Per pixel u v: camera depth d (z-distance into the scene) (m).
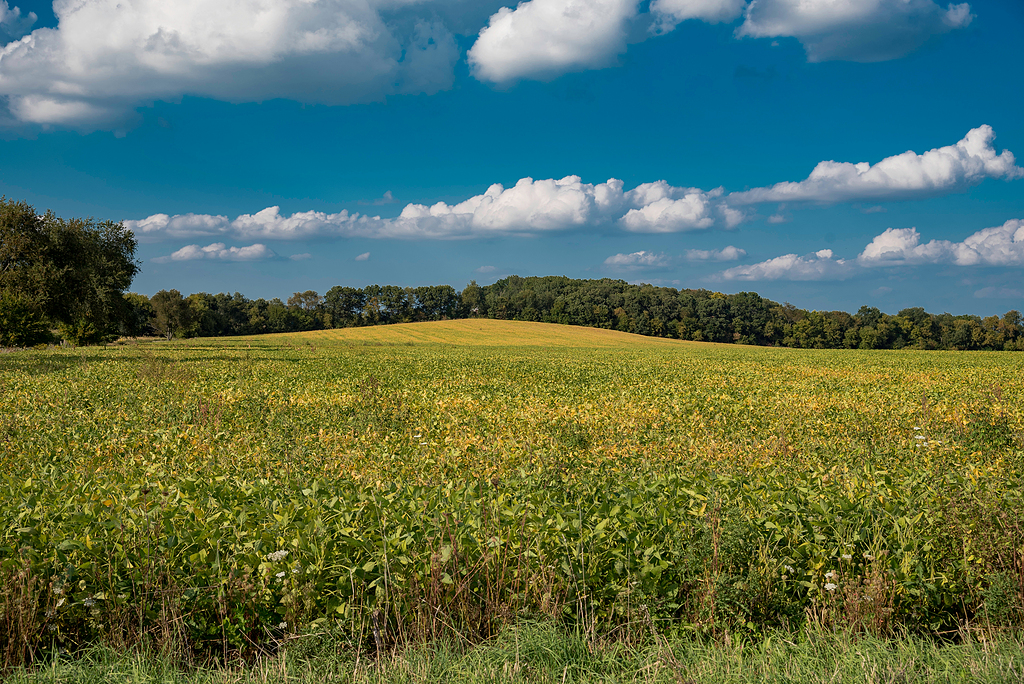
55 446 10.53
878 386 24.03
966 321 122.69
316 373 28.42
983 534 5.11
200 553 4.84
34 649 4.29
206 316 123.00
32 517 5.52
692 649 4.26
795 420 14.34
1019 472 8.37
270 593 4.61
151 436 11.60
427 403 17.58
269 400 17.53
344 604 4.50
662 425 13.52
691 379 26.94
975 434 11.45
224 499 6.47
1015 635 4.44
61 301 49.66
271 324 147.75
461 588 4.59
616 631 4.61
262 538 5.06
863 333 123.81
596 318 142.12
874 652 4.11
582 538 5.09
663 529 5.41
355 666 4.03
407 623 4.51
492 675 3.91
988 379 27.52
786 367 37.59
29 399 16.91
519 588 4.79
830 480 7.45
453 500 6.16
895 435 11.88
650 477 7.71
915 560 4.87
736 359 49.16
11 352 42.62
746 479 7.36
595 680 3.97
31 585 4.30
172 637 4.22
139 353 44.88
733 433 12.52
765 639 4.41
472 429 12.89
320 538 4.98
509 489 6.83
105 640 4.31
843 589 4.70
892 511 5.72
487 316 166.38
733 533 4.84
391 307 173.62
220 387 20.89
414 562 4.80
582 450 10.70
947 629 4.78
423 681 3.85
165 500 6.01
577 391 21.39
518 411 15.92
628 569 4.87
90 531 5.18
